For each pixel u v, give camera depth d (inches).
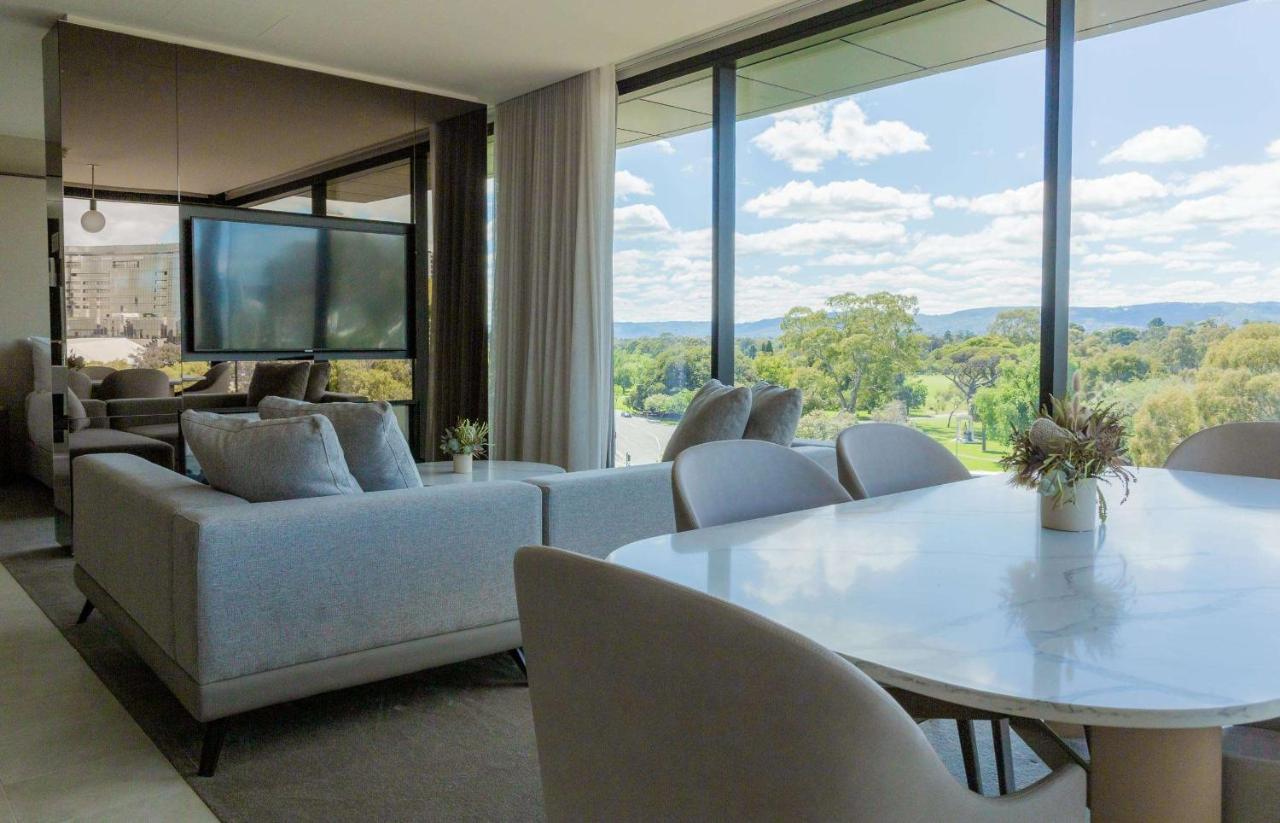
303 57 205.3
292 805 81.9
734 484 70.7
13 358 298.4
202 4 170.6
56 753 92.7
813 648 29.1
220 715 87.4
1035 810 37.2
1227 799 43.4
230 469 100.1
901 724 30.3
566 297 221.0
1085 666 36.4
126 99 185.6
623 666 33.5
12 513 224.7
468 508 104.1
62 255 179.5
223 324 201.0
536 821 79.0
